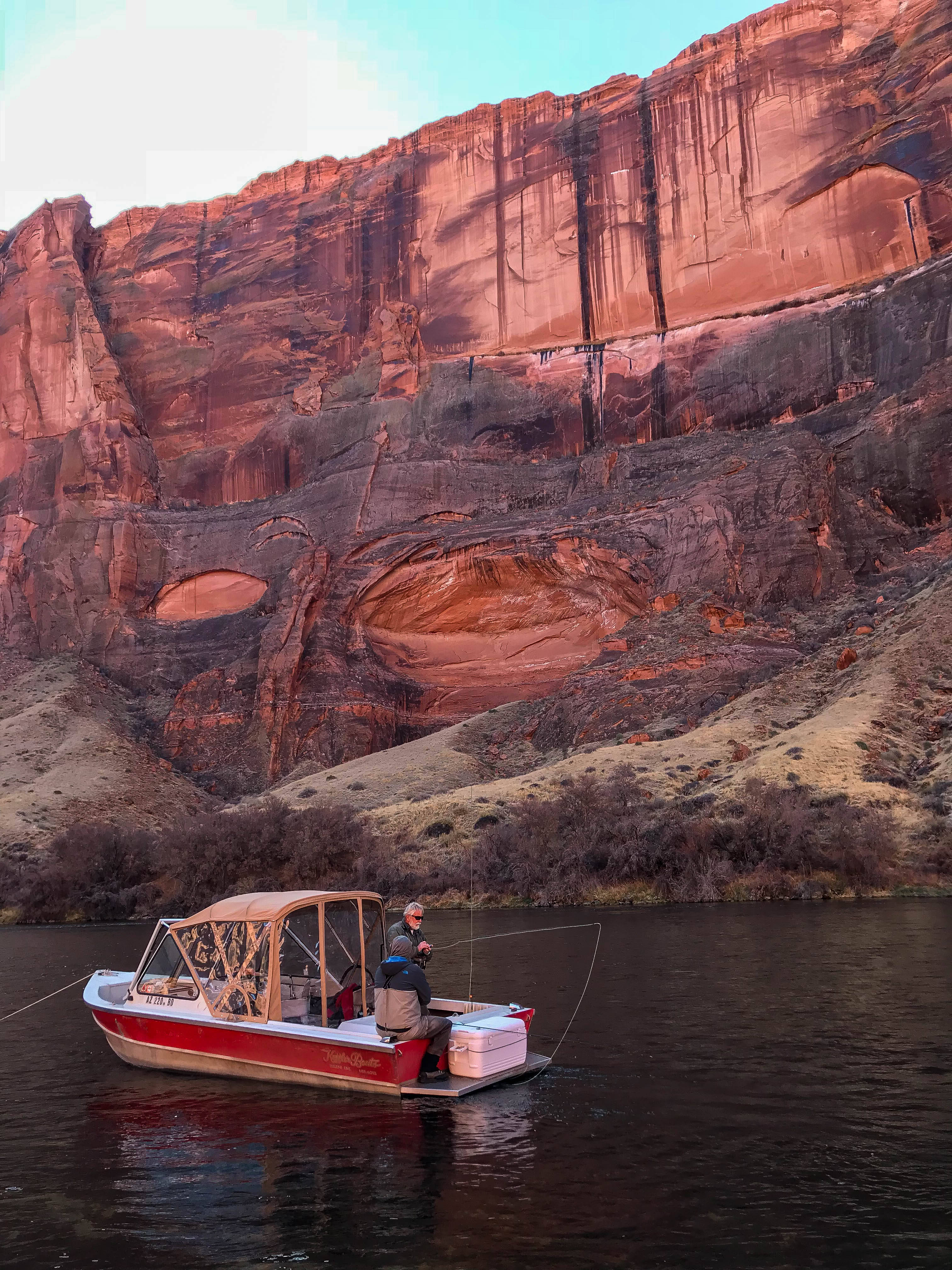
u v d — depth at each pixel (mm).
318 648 96750
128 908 53219
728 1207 6992
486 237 120750
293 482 116938
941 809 42156
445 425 111062
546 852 46125
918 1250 6172
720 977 17828
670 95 112625
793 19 107938
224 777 90375
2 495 124500
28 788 77625
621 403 105875
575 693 77062
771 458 85750
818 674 64562
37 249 135375
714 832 42250
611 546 89625
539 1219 6910
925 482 84938
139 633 110062
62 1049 14555
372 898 12695
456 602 100000
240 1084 11539
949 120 95375
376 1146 8742
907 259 96000
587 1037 13055
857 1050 11625
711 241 107000
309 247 130750
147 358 132000
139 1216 7348
